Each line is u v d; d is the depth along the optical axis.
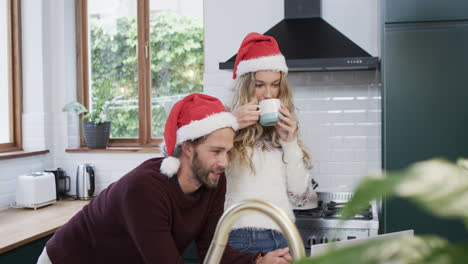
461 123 2.77
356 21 3.42
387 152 2.82
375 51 3.39
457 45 2.76
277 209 0.77
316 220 2.86
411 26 2.79
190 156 1.50
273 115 1.86
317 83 3.51
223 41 3.63
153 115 3.98
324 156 3.51
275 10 3.55
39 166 3.78
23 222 2.95
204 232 1.69
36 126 3.83
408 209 2.74
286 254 1.52
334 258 0.27
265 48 1.96
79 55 4.04
